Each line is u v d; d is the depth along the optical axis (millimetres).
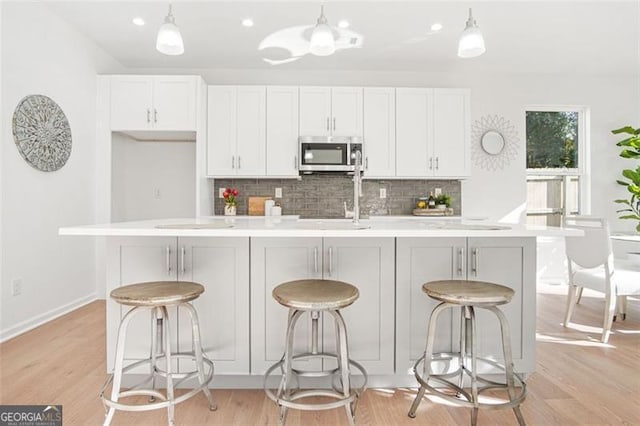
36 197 2943
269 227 1858
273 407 1840
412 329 1983
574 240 2902
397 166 4078
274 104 4012
